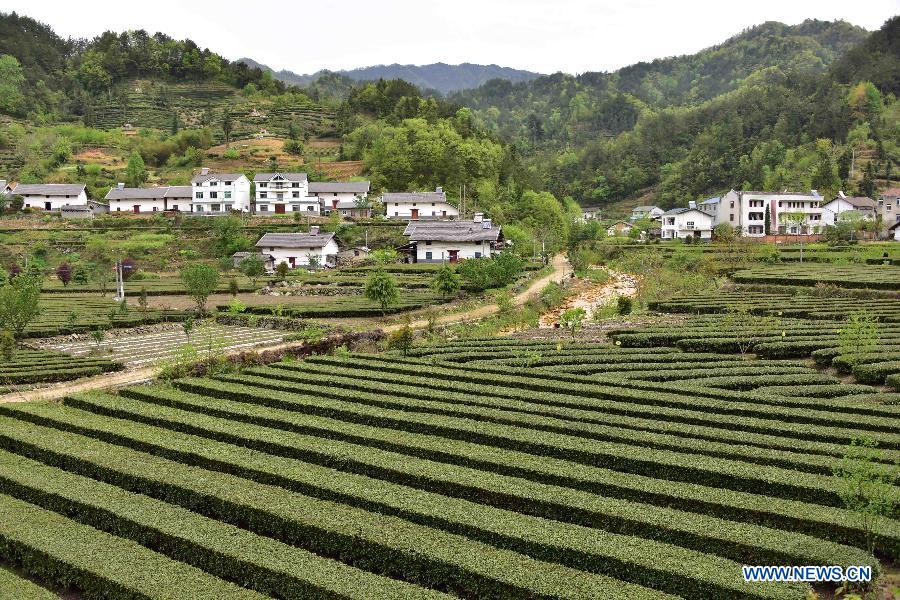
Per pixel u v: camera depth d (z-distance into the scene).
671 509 23.23
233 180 150.75
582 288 94.06
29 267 101.12
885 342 48.47
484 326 63.56
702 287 83.94
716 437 30.41
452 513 22.95
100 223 138.12
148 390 40.53
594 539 21.02
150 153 193.50
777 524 22.66
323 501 24.30
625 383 39.59
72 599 20.20
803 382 39.91
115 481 27.14
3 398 40.00
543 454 29.56
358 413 34.69
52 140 192.62
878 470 23.31
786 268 92.25
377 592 18.38
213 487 25.30
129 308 75.19
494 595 18.97
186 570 19.78
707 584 18.52
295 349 51.44
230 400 38.88
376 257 120.31
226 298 86.81
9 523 22.70
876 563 19.58
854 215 130.50
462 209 157.50
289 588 19.25
